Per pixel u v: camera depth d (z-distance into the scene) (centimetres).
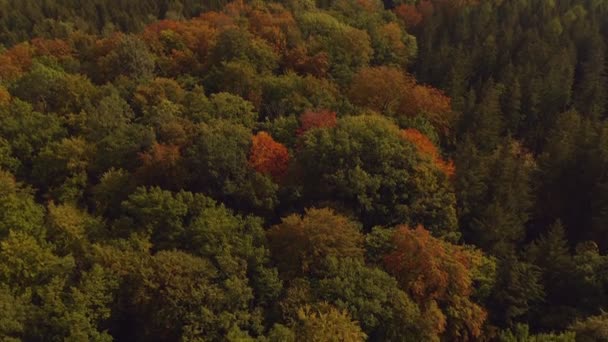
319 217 5303
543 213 6656
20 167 6744
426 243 5156
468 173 6191
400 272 5106
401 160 6006
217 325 4616
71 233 5522
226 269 4919
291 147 6700
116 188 6184
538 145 7856
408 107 7756
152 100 7550
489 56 9169
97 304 4738
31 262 5059
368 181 5759
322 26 9794
